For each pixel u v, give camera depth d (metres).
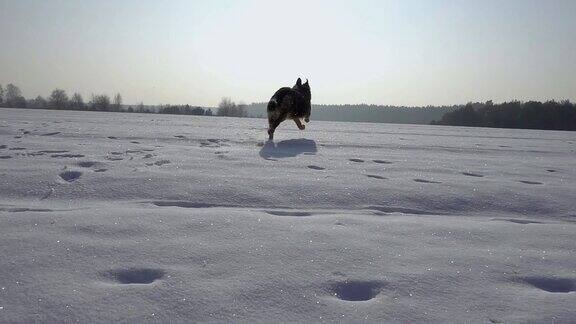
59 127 13.52
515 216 4.73
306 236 3.52
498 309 2.44
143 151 8.03
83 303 2.33
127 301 2.37
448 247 3.42
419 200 5.04
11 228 3.46
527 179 6.77
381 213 4.54
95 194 4.79
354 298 2.60
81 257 2.94
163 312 2.28
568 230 4.01
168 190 4.98
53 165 6.11
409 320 2.29
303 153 8.64
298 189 5.21
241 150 8.73
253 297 2.48
